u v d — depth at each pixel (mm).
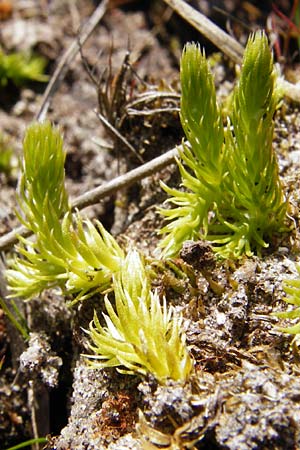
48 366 207
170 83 249
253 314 186
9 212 251
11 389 224
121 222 230
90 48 299
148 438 168
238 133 190
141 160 233
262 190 192
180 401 166
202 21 249
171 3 253
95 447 179
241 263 192
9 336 226
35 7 310
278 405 163
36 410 212
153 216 221
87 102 283
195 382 169
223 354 180
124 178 219
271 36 258
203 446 165
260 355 178
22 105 286
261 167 190
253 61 184
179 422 166
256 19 294
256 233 195
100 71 291
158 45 300
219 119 193
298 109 228
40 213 204
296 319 182
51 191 204
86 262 195
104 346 177
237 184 196
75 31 305
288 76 244
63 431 188
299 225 198
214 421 164
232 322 184
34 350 208
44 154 200
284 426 161
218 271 192
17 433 221
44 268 200
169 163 218
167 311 192
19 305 225
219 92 246
